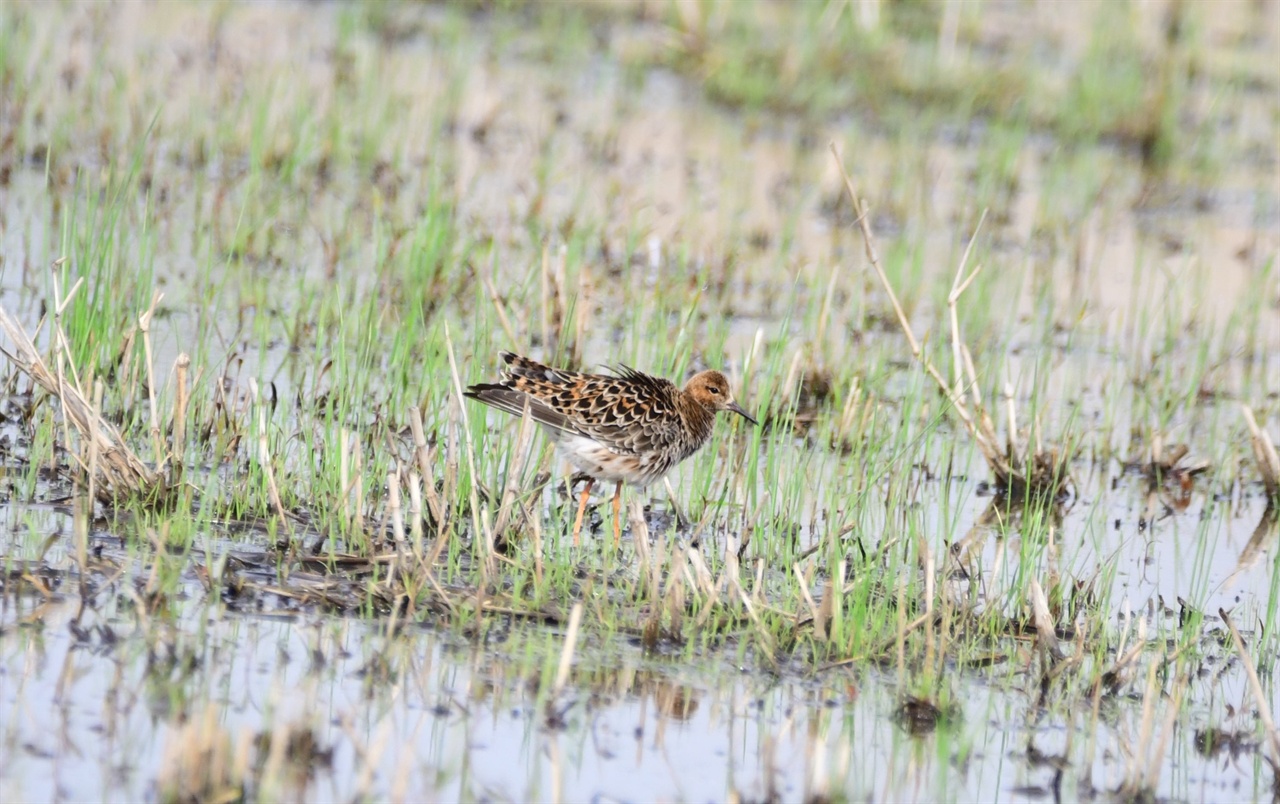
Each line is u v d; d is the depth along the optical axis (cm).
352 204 3294
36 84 3628
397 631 1728
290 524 1916
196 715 1500
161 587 1700
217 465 2020
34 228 2984
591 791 1464
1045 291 3234
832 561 1962
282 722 1511
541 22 5028
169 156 3456
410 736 1527
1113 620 2009
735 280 3266
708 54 4741
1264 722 1642
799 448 2534
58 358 1992
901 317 2480
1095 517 2425
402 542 1816
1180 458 2625
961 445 2669
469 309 2894
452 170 3681
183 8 4622
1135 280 3262
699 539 2145
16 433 2184
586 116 4281
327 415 2120
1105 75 4909
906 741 1633
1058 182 4228
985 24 5447
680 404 2191
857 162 4175
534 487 2159
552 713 1589
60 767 1395
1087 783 1577
